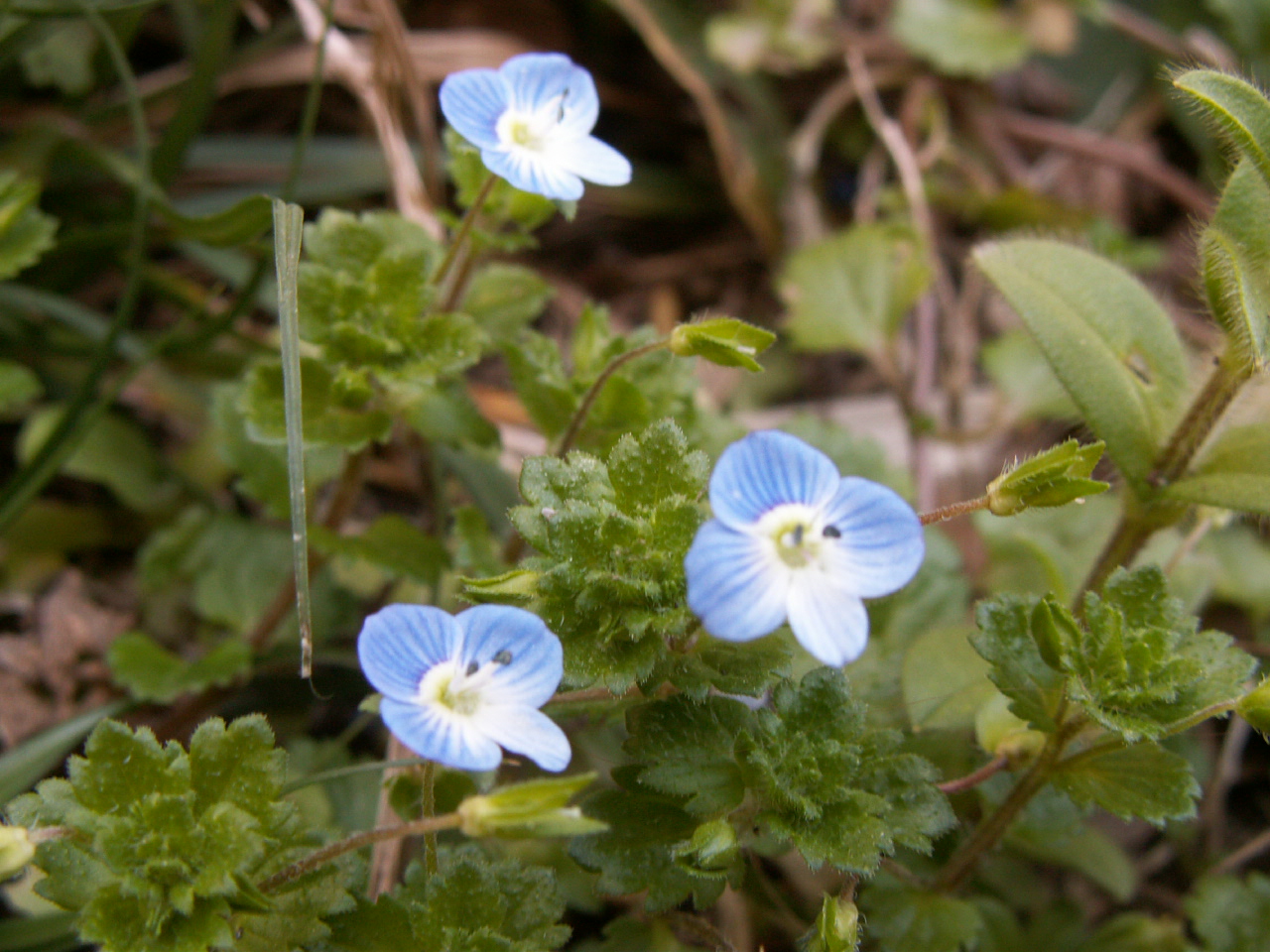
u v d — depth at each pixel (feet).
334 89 0.49
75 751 0.33
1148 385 0.30
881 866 0.29
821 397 0.48
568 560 0.25
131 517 0.39
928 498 0.42
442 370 0.30
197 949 0.23
